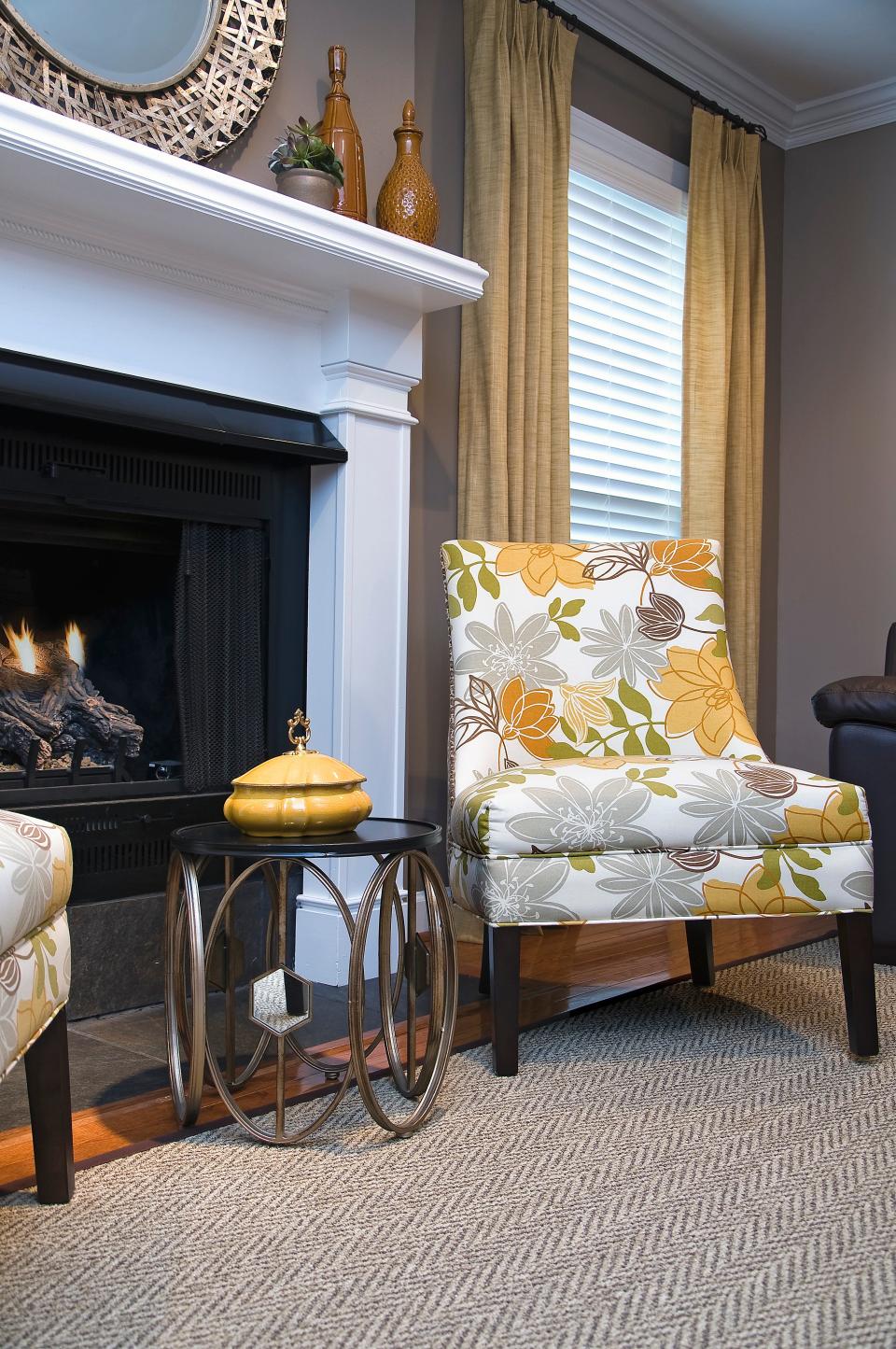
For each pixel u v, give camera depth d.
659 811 1.98
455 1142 1.70
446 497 3.31
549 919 1.97
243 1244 1.38
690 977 2.65
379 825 1.89
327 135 2.74
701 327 4.11
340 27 2.88
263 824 1.73
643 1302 1.26
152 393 2.41
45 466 2.26
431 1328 1.20
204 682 2.58
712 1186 1.55
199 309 2.53
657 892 1.99
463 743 2.31
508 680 2.39
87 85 2.34
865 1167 1.62
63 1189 1.48
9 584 2.47
